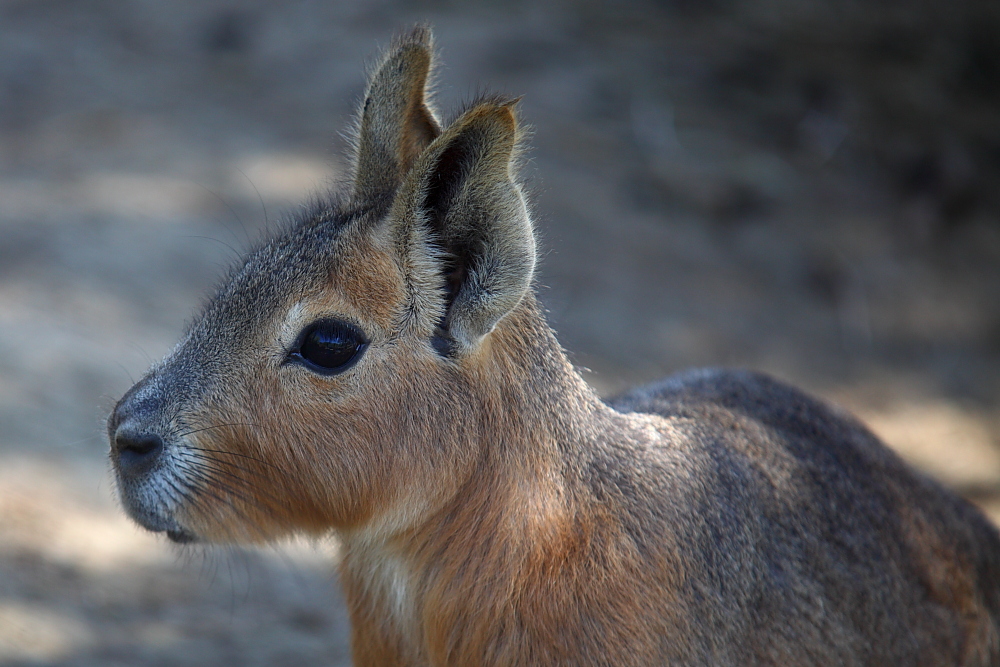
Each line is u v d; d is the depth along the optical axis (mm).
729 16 28125
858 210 21844
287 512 6707
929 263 20984
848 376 17719
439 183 6512
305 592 11484
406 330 6543
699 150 22359
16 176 18469
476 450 6684
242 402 6512
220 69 23469
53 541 10695
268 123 21125
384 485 6617
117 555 10922
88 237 16594
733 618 6922
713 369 9023
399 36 7125
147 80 22875
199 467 6535
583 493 6793
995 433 17016
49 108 21391
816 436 8227
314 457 6527
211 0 26938
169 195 18219
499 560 6652
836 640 7336
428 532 6793
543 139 21578
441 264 6559
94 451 12094
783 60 26281
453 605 6734
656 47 25938
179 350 6785
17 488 11188
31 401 12461
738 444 7660
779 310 18891
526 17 26297
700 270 19250
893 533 7922
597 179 20828
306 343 6492
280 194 18391
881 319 19297
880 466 8344
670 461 7195
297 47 24344
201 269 16281
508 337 6805
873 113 24703
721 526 7094
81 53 24031
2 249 15891
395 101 6988
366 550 7102
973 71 27406
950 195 22562
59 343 13672
